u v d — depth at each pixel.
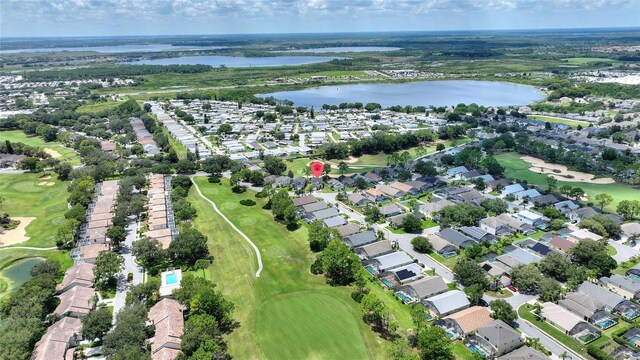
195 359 95.06
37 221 187.62
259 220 185.88
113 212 187.00
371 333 113.31
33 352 103.12
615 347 107.06
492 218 173.62
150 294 125.19
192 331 103.75
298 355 105.69
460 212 176.75
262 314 121.94
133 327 107.06
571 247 150.75
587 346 105.38
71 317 116.06
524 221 178.62
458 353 105.88
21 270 150.00
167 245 157.88
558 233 168.00
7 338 102.06
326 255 139.75
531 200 199.38
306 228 178.00
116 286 135.88
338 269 140.00
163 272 142.62
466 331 109.62
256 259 152.75
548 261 138.25
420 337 103.00
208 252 157.62
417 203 199.75
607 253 151.62
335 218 180.62
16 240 170.25
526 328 114.50
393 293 131.50
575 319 113.50
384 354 105.38
